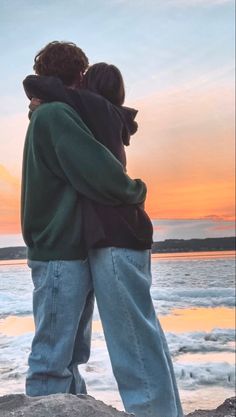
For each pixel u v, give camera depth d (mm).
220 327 5547
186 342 4871
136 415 1866
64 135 1858
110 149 1966
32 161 1916
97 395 2934
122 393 1913
